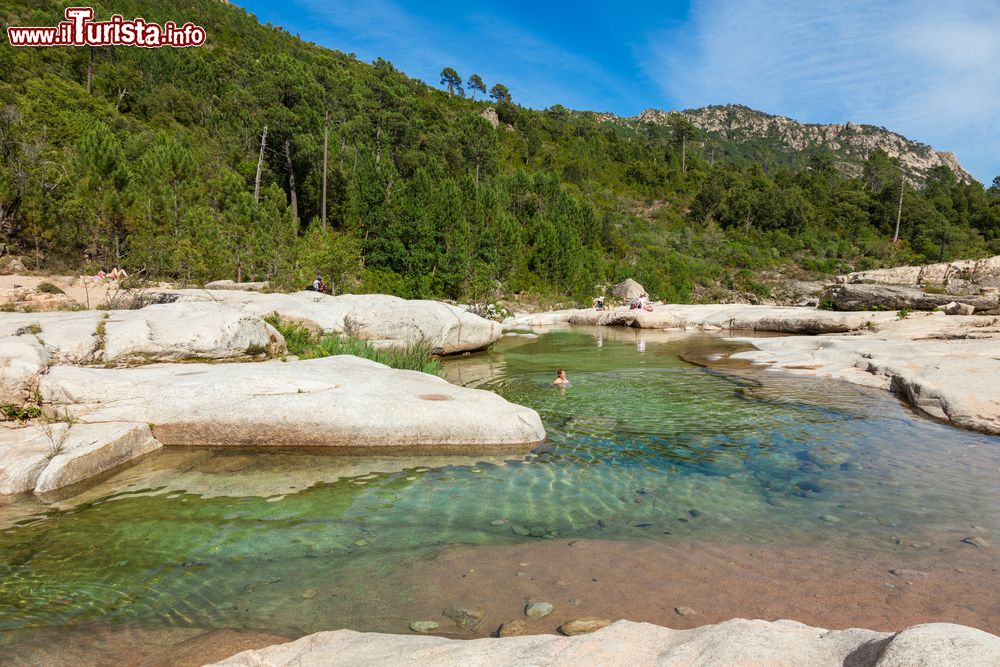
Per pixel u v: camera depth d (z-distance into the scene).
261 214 35.62
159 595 4.10
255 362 10.41
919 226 99.75
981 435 8.15
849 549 4.64
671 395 11.27
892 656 2.06
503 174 79.94
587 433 8.54
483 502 5.90
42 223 26.08
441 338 16.97
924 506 5.54
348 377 9.29
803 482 6.32
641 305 29.88
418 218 43.84
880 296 24.45
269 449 7.81
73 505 5.87
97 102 55.19
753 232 96.12
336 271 28.73
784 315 23.88
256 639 3.49
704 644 2.47
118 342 9.17
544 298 48.88
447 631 3.52
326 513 5.63
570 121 139.38
